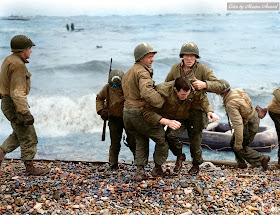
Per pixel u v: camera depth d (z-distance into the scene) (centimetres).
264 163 562
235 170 582
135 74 438
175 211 403
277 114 578
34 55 3309
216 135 886
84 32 6819
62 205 415
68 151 823
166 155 501
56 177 521
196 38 5028
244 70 2417
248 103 525
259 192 459
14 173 539
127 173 552
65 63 2670
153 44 4353
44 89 1738
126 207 412
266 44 4047
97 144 888
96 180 512
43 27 8712
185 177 517
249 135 546
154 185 473
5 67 459
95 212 397
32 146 509
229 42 4366
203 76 462
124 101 505
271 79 2041
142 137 484
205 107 461
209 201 428
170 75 482
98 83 1973
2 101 478
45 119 1135
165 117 471
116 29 7469
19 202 417
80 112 1201
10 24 10056
